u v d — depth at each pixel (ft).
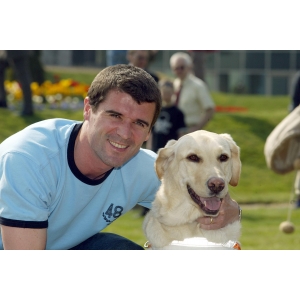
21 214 12.76
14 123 42.93
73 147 13.66
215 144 15.34
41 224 13.05
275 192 38.81
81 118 45.85
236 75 74.23
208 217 15.34
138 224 28.55
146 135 13.57
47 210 13.33
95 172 13.91
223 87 74.43
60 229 14.32
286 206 34.86
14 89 52.54
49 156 13.34
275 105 62.44
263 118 52.13
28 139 13.41
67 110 48.29
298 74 32.60
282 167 23.73
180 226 15.57
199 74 45.70
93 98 13.23
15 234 12.82
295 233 26.61
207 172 14.87
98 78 13.25
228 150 15.69
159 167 15.89
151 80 13.33
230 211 15.65
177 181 15.65
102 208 14.67
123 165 14.87
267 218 30.63
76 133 13.84
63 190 13.66
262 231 27.04
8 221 12.79
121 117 12.95
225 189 14.79
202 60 45.62
